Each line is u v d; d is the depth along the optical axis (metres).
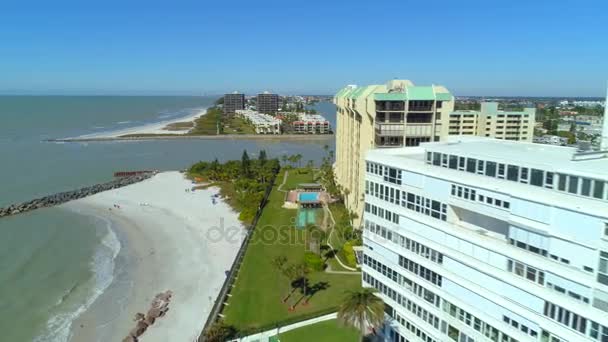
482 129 193.62
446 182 45.78
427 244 49.25
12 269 98.00
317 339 66.44
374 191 57.28
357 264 95.62
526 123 193.00
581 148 43.16
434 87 93.88
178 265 101.19
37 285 91.06
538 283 37.59
